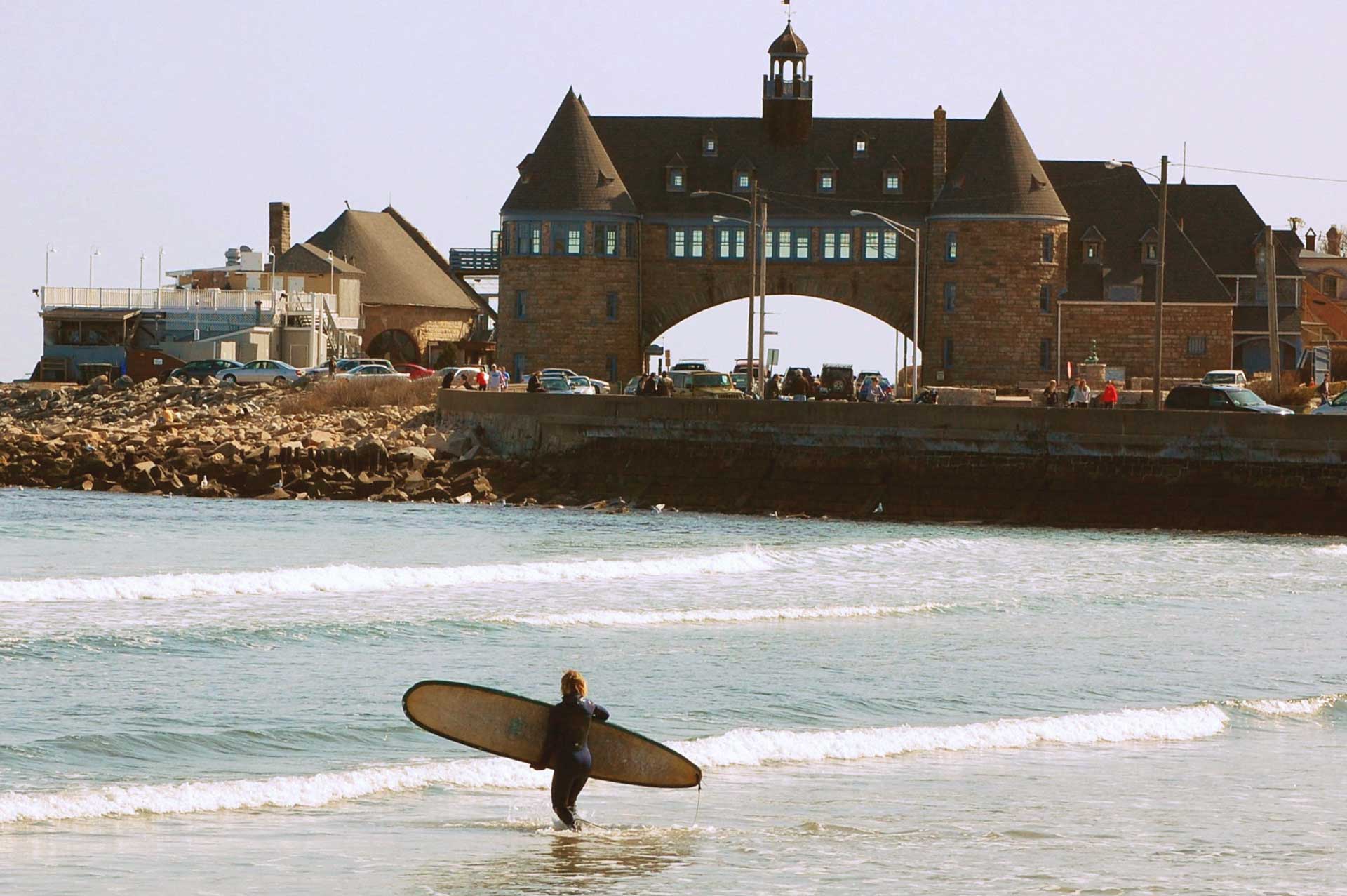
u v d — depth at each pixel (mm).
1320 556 100438
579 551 96250
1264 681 59469
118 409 194125
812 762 46281
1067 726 50781
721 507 134500
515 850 37219
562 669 57781
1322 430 120688
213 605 70938
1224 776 45781
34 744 44594
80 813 38812
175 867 35188
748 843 38250
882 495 131375
